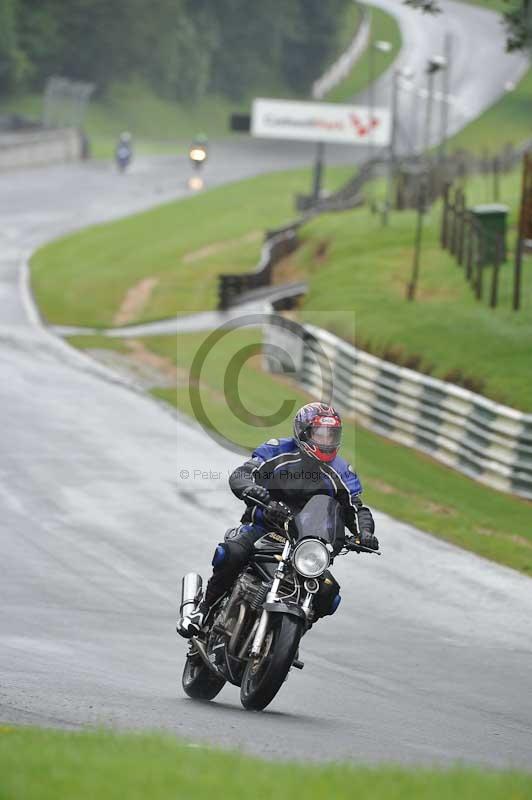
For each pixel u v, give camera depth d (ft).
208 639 95.25
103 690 96.37
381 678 118.52
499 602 162.20
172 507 207.51
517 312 366.02
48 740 62.54
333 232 560.61
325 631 142.10
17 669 102.99
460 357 331.57
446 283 422.82
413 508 223.30
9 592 151.84
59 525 192.03
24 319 445.78
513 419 261.44
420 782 55.16
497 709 107.04
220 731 79.46
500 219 431.84
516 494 258.16
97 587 158.71
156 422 279.90
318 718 93.25
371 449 284.82
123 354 377.50
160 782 51.88
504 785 55.77
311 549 87.61
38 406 288.71
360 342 366.22
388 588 166.71
